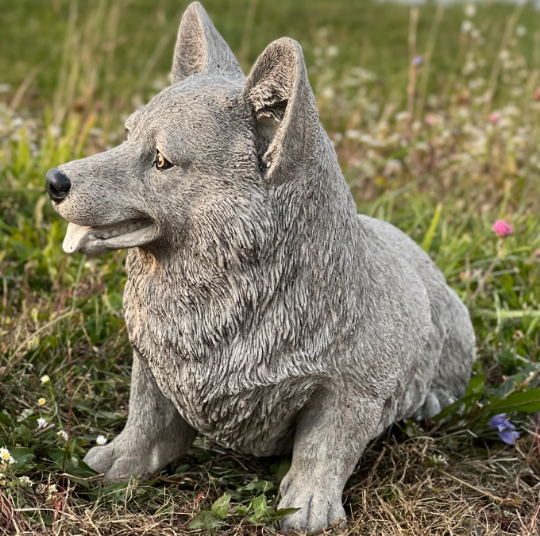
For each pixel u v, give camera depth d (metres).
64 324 5.68
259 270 3.71
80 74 13.05
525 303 6.72
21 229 7.29
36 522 3.81
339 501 4.02
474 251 7.78
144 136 3.66
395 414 4.44
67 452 4.14
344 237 3.88
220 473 4.51
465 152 10.12
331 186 3.81
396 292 4.27
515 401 4.83
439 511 4.22
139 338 3.98
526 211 8.74
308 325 3.81
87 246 3.74
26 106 11.66
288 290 3.76
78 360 5.47
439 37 18.72
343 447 4.04
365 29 19.23
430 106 11.55
